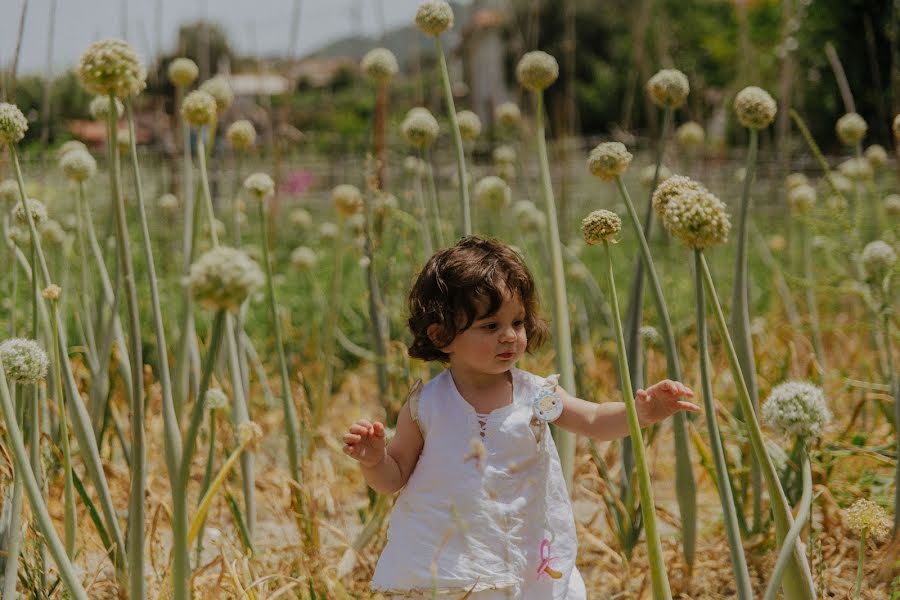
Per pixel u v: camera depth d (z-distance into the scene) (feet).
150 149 18.54
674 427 8.22
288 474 10.30
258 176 9.13
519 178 21.77
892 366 10.11
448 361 7.58
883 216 14.02
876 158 14.40
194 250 8.84
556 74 8.46
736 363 5.48
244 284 4.20
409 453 7.25
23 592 7.16
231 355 8.54
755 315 18.10
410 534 6.89
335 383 16.01
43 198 13.84
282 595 7.80
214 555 8.91
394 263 12.27
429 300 7.16
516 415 7.06
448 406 7.11
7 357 6.18
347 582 8.38
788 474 8.80
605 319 13.34
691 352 13.19
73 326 14.35
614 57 84.53
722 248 17.29
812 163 23.71
